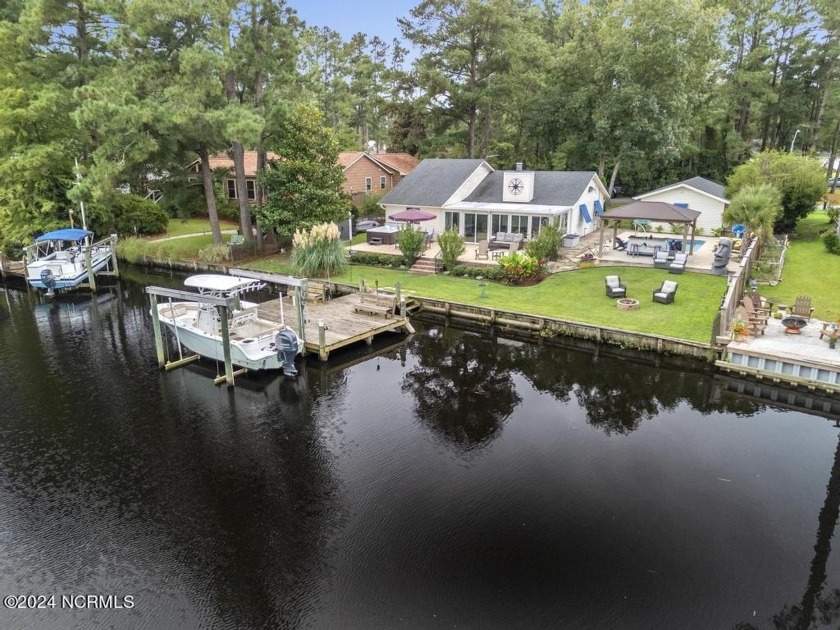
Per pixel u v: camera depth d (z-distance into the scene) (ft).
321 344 57.88
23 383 53.78
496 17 136.67
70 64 101.55
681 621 26.00
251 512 34.37
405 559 30.22
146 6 83.87
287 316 68.85
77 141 108.78
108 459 40.40
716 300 69.05
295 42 98.22
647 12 118.01
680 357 56.75
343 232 115.96
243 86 102.17
